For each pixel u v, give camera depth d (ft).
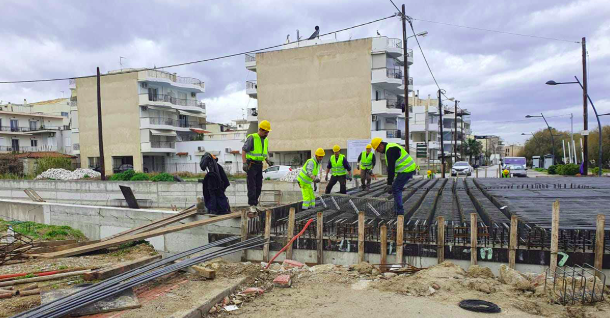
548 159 183.01
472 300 15.93
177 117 151.53
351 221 25.68
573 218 23.44
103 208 37.63
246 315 15.35
